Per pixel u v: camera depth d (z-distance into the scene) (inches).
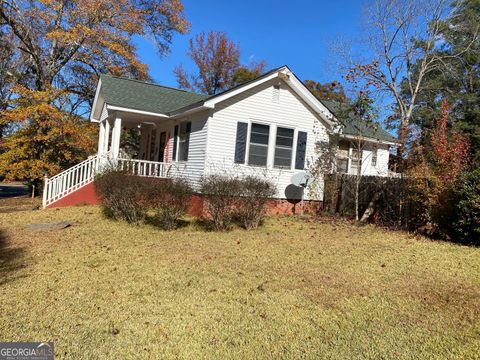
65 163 746.2
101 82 609.6
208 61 1441.9
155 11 1054.4
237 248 282.5
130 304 166.9
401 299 181.2
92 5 860.0
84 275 206.4
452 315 162.6
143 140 775.7
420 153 394.3
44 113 680.4
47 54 886.4
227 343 136.2
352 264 243.8
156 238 311.0
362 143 579.2
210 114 458.3
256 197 370.0
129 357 124.9
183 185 359.3
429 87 761.0
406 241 330.6
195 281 200.7
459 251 290.0
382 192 446.6
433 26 679.7
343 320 156.6
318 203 532.1
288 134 506.3
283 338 140.6
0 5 800.3
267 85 489.1
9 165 671.8
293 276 214.1
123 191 358.3
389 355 130.2
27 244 280.8
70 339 135.2
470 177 325.4
